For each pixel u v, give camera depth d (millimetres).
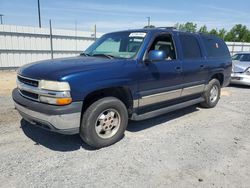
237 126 5230
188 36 5531
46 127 3523
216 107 6781
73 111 3365
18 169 3215
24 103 3641
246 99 7945
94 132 3756
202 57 5824
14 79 10812
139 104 4320
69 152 3758
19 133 4395
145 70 4258
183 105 5445
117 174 3174
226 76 6914
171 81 4863
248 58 10859
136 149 3920
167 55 4879
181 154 3797
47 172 3172
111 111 3951
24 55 14234
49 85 3330
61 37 15500
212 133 4762
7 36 13406
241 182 3098
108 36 5184
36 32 14430
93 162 3471
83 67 3604
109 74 3715
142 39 4465
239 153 3906
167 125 5145
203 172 3297
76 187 2873
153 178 3107
